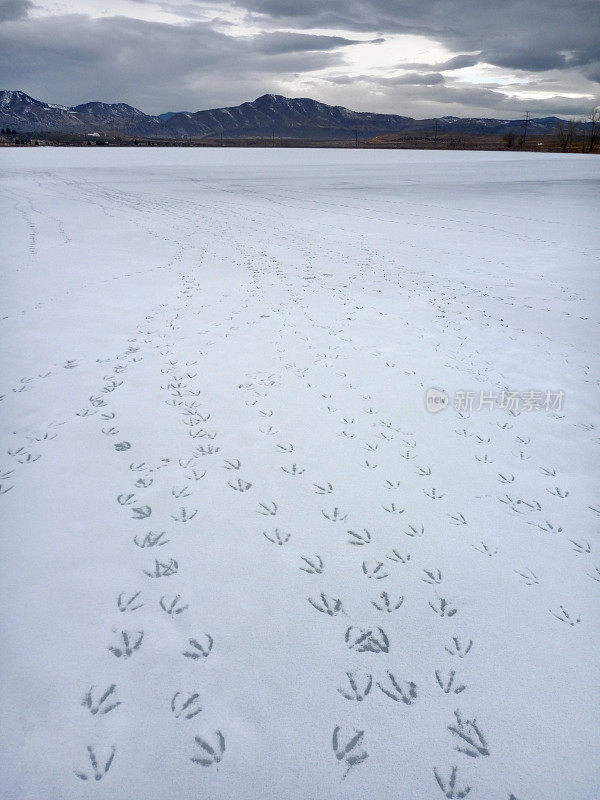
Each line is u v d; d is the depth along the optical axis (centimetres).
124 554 224
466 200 1677
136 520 245
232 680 170
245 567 219
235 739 153
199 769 145
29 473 279
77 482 272
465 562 226
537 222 1241
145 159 4250
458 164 3791
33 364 416
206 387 382
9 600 199
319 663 177
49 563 218
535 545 238
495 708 164
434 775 146
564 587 214
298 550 229
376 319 546
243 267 767
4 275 686
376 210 1452
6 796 137
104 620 192
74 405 352
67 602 199
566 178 2511
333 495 267
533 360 453
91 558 221
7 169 2844
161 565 219
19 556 221
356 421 341
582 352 476
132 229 1081
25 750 149
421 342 485
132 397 365
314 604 202
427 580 215
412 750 152
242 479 277
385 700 166
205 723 157
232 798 139
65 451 300
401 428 334
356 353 453
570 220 1268
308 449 307
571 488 281
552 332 526
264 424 333
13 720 157
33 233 1002
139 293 617
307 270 759
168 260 800
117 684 168
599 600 209
